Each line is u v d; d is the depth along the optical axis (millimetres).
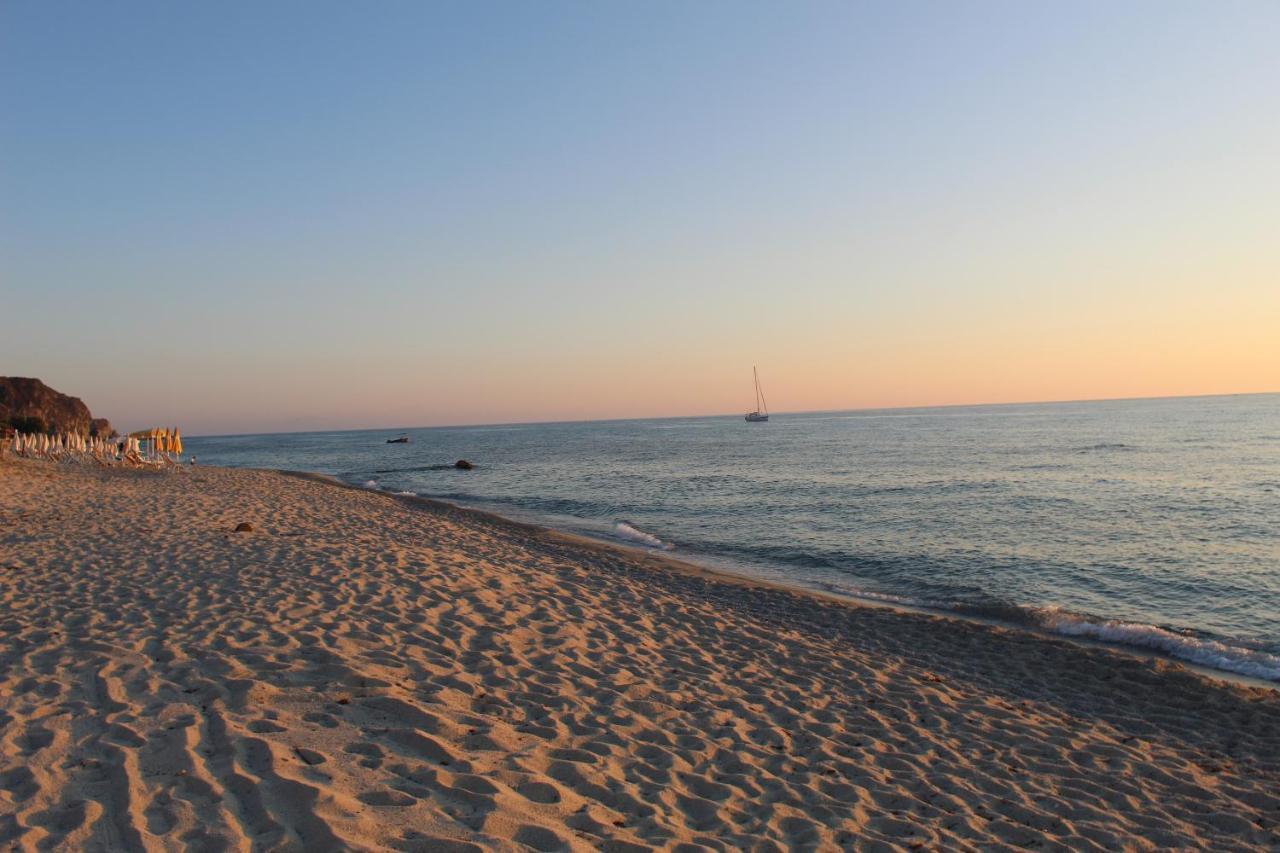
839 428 111750
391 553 11562
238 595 8453
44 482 21469
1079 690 8312
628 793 4613
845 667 8453
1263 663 9602
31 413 65438
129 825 3539
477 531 18391
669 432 127000
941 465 42656
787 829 4504
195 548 11344
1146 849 4801
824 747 5969
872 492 30172
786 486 33344
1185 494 27266
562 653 7492
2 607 7797
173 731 4664
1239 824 5223
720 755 5531
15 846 3309
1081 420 106375
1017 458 46062
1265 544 17953
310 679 5781
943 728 6742
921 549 18203
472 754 4809
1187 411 126062
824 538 20078
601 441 96250
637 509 26781
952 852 4465
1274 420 85812
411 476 43406
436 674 6293
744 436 96062
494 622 8180
